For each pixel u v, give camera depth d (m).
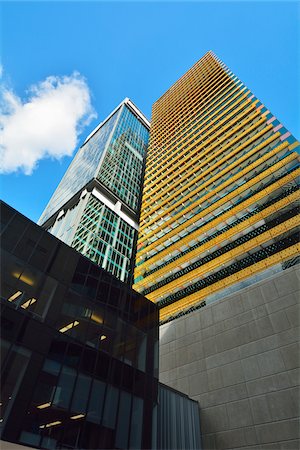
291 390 22.41
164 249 58.41
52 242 22.50
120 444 17.50
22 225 20.97
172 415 23.23
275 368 24.39
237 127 70.06
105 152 114.75
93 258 75.00
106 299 24.00
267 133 58.94
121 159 120.44
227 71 103.06
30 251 20.41
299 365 23.20
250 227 44.38
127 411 19.42
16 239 19.97
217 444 23.45
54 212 105.56
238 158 60.47
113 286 25.56
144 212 76.25
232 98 86.06
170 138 98.94
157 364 24.67
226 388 26.30
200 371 29.39
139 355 23.52
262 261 37.12
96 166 107.88
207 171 65.81
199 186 64.56
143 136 151.88
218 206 53.81
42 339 17.42
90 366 19.00
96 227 84.25
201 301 39.12
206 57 127.06
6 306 16.84
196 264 48.28
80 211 88.75
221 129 76.06
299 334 24.89
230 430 23.55
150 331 26.23
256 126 64.19
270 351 25.67
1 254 18.47
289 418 21.19
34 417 14.52
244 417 23.52
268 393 23.44
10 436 13.22
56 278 21.02
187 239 54.34
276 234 39.47
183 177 73.06
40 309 18.58
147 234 67.56
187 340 33.31
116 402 19.05
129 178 115.50
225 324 31.09
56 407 15.65
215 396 26.53
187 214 60.41
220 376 27.52
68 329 19.38
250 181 51.38
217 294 37.94
